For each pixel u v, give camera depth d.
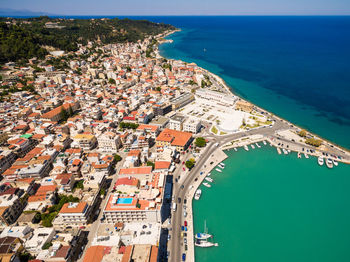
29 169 186.88
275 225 160.25
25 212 155.25
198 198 178.00
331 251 143.75
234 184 195.38
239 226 158.62
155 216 146.00
